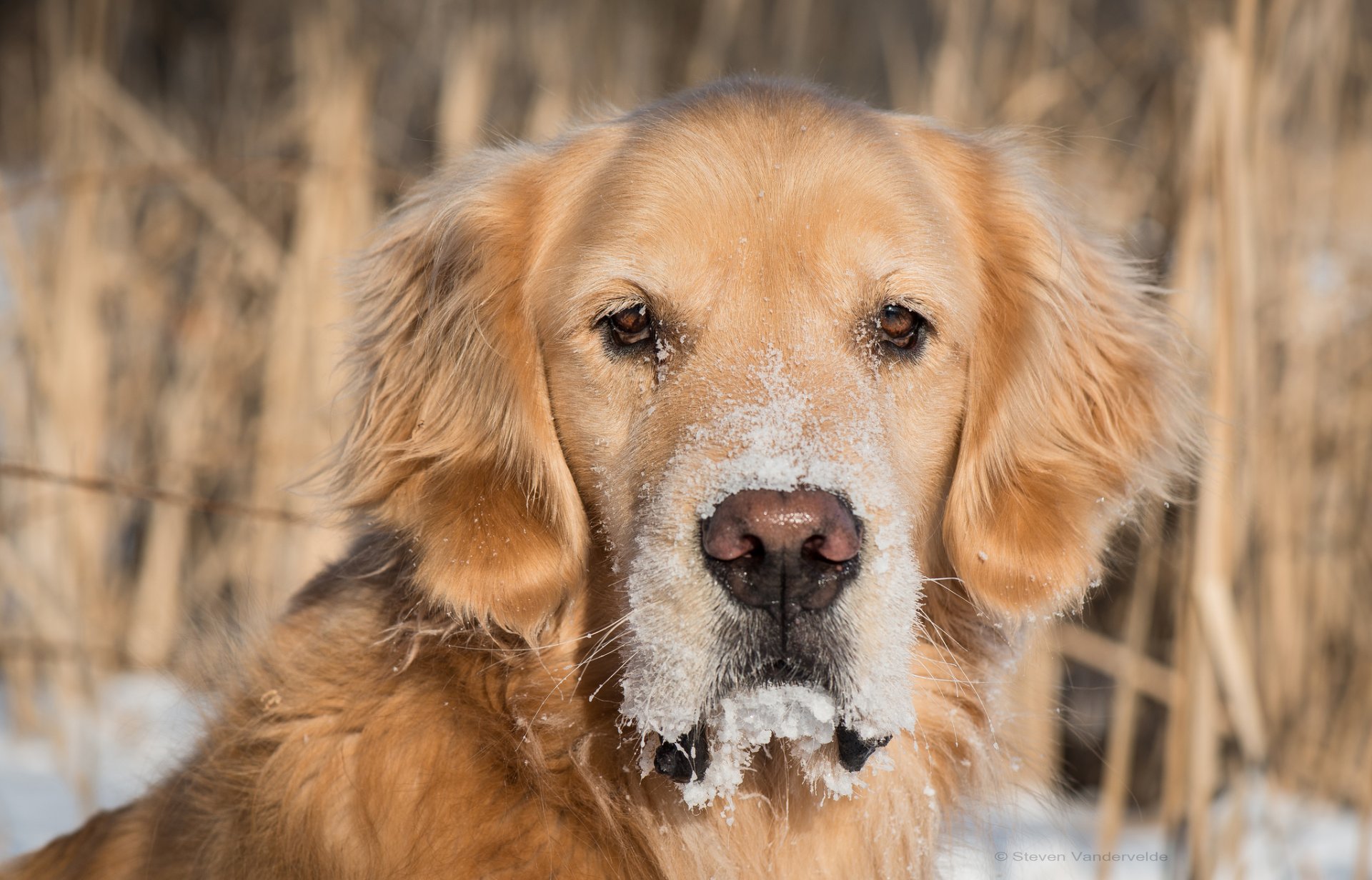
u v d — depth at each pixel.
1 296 8.60
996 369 4.11
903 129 4.23
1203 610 5.35
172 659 5.53
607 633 3.79
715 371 3.53
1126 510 4.43
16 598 8.03
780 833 3.99
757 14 9.41
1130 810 7.79
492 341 3.93
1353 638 7.59
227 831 3.87
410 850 3.59
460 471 3.89
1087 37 9.08
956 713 4.21
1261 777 6.05
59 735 7.09
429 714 3.75
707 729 3.51
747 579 3.26
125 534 9.05
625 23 9.16
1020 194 4.29
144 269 9.08
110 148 8.96
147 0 11.76
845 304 3.67
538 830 3.66
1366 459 7.49
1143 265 5.77
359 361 4.39
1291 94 7.27
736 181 3.70
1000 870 4.71
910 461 3.83
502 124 8.62
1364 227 7.79
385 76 9.75
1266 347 7.09
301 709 3.86
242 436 8.56
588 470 3.79
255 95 9.80
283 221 8.91
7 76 13.03
